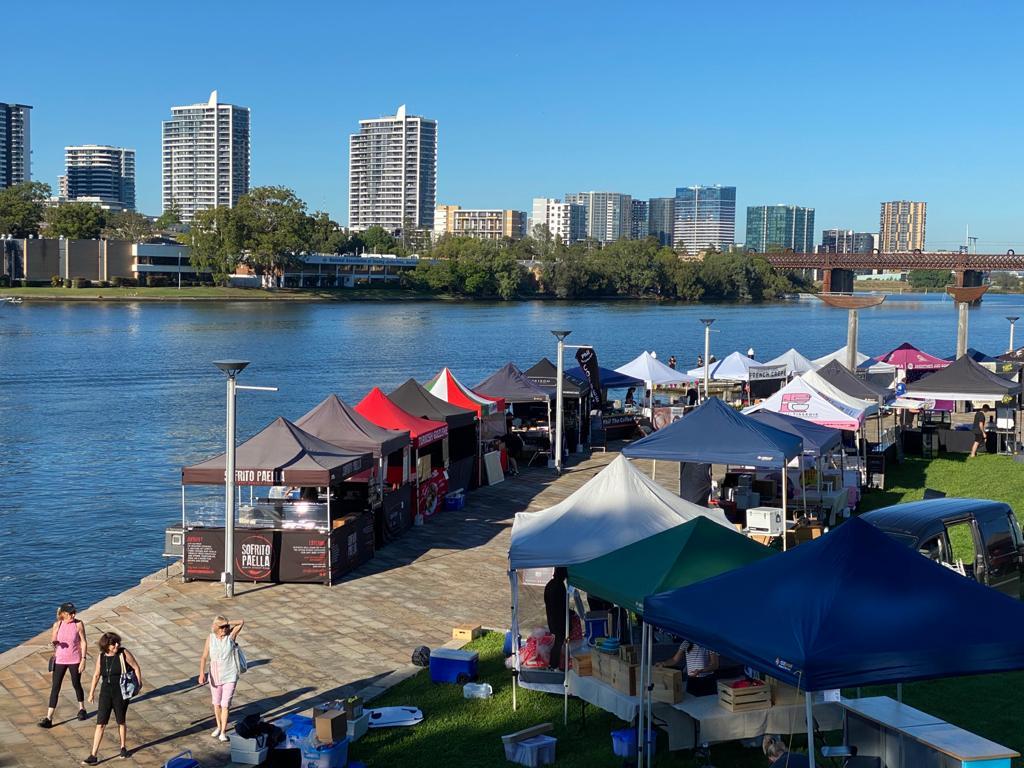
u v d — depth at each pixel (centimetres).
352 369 8519
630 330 13375
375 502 2364
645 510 1580
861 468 2938
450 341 11369
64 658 1408
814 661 914
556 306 19612
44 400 6462
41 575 2781
